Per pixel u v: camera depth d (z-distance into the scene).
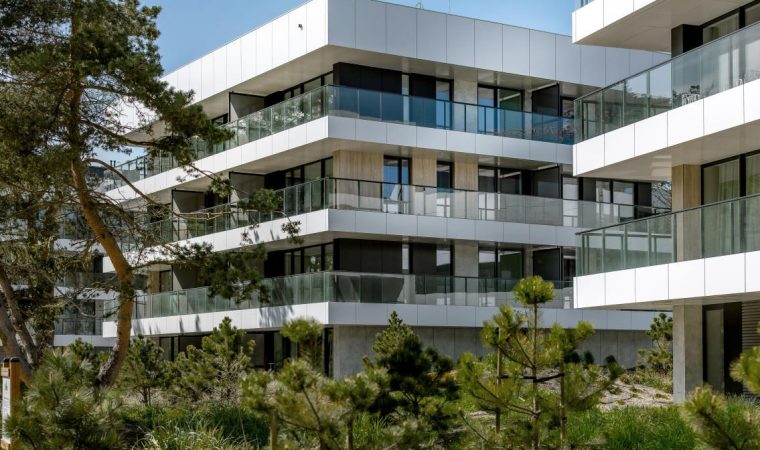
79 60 18.06
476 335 33.72
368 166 32.81
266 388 8.74
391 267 32.81
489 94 35.88
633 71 36.75
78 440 10.38
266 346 35.12
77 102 19.33
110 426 10.86
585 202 35.09
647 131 19.45
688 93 18.33
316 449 9.20
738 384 19.58
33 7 19.64
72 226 24.42
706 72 17.86
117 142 19.66
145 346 23.28
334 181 30.84
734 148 18.94
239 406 17.67
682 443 13.62
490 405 11.12
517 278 35.34
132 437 15.16
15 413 10.32
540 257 35.31
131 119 41.66
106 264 45.88
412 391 12.33
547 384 16.50
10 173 19.73
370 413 12.27
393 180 33.53
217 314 35.22
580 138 21.78
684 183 20.42
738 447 7.13
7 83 19.34
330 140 31.06
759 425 7.15
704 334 20.47
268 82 35.59
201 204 41.03
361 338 31.56
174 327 37.81
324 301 30.19
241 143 35.09
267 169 36.19
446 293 32.19
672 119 18.73
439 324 31.89
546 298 11.04
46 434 10.34
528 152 34.28
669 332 26.66
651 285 18.84
